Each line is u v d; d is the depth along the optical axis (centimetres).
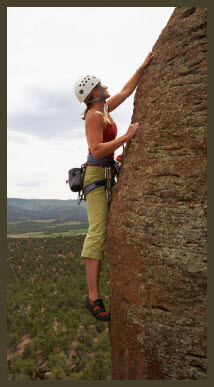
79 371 1798
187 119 214
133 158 256
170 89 230
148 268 216
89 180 278
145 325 215
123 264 246
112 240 261
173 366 196
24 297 3750
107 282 3666
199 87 213
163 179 222
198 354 187
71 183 288
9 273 5606
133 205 239
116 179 293
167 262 204
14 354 2119
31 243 9662
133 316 228
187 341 192
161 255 208
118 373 266
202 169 205
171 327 200
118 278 254
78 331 2548
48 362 1894
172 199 215
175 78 229
